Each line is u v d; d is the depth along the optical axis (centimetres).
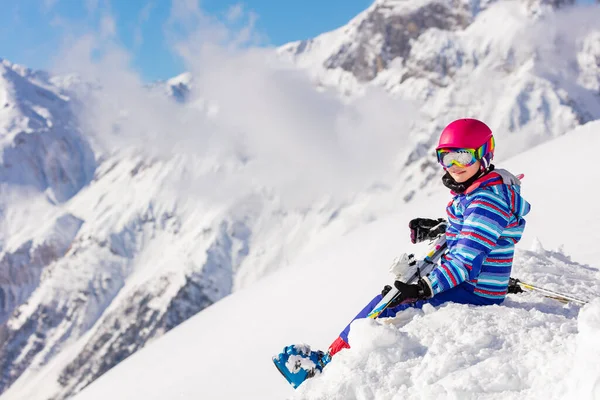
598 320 215
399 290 325
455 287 347
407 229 1415
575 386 208
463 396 246
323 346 771
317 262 1422
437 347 295
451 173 340
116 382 1056
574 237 849
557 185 1384
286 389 635
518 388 247
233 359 842
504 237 342
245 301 1277
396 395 269
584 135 1944
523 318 315
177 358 1011
